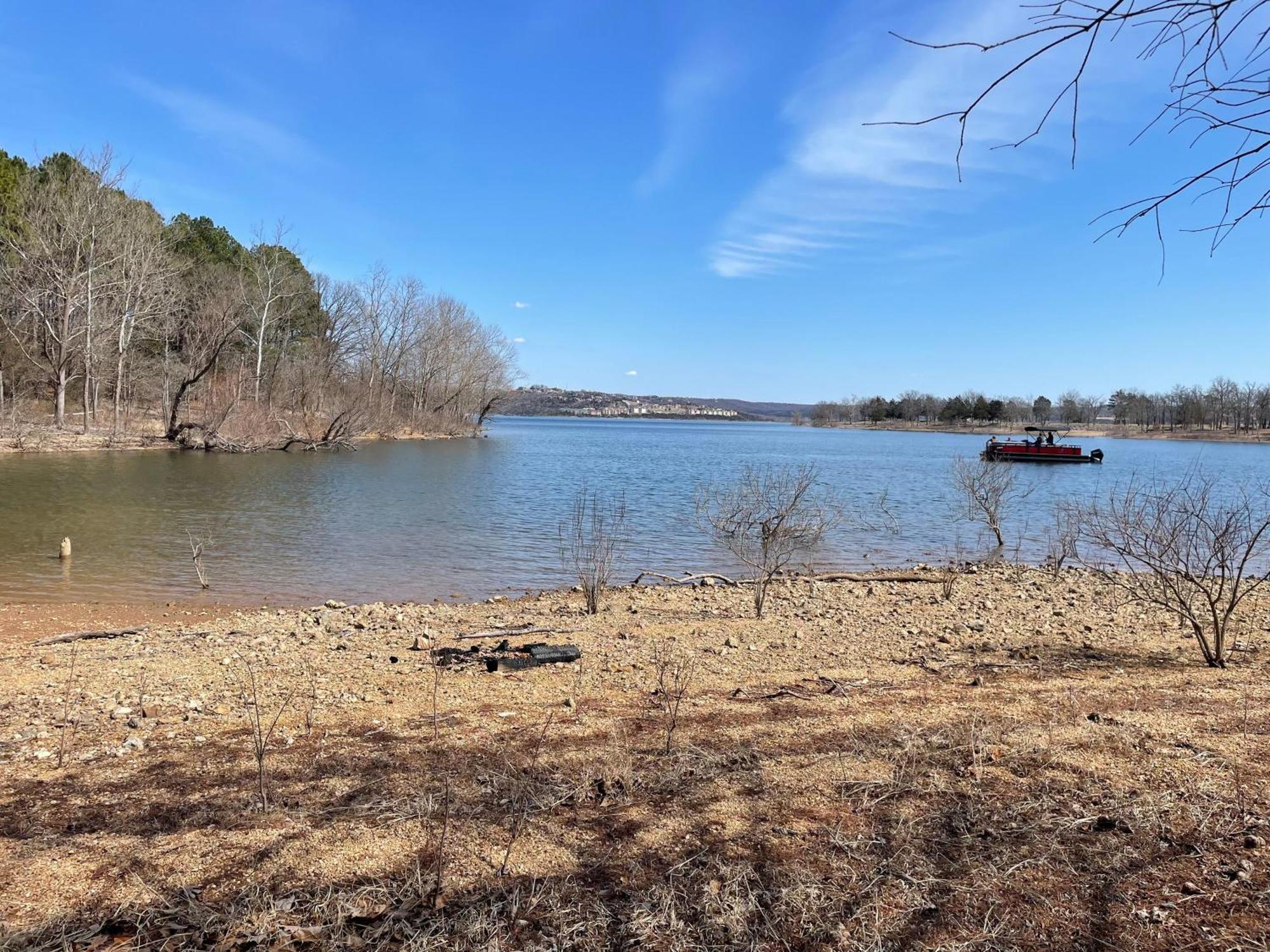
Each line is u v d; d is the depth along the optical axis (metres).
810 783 4.14
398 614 10.55
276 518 20.81
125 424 46.88
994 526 18.95
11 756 4.87
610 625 9.72
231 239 73.31
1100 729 4.88
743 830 3.60
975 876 3.19
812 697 5.99
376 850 3.42
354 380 68.81
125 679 6.99
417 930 2.85
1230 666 7.09
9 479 26.75
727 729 5.12
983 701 5.74
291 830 3.63
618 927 2.87
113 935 2.81
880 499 27.58
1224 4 1.95
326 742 5.03
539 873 3.24
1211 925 2.83
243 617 10.62
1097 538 11.74
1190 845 3.40
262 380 55.94
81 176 43.22
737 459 53.91
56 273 41.66
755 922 2.91
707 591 12.88
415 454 50.53
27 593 12.10
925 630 9.34
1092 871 3.22
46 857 3.35
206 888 3.11
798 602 11.67
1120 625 9.71
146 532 17.91
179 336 52.94
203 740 5.16
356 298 71.44
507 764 4.46
